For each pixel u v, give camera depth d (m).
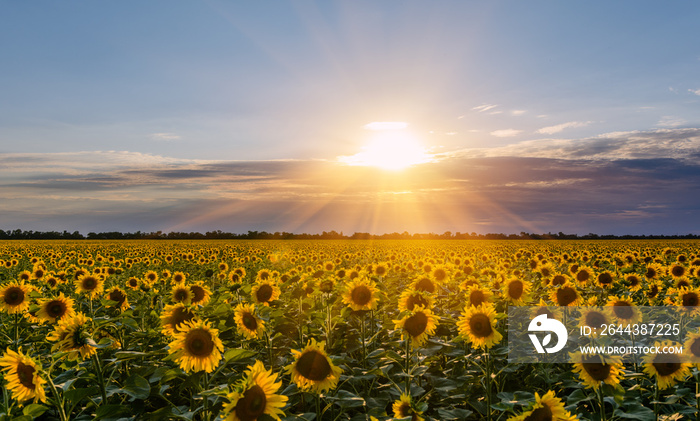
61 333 5.18
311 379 4.71
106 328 6.75
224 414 3.47
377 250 43.09
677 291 10.73
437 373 7.90
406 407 4.52
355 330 8.85
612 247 49.22
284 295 11.88
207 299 9.67
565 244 61.72
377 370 5.88
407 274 17.34
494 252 36.03
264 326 7.15
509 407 4.20
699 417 5.62
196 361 4.79
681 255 23.31
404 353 7.88
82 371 5.82
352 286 8.02
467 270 15.82
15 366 4.58
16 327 8.55
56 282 13.88
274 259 21.98
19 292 8.72
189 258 27.00
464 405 7.14
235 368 7.04
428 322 6.61
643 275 15.19
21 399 4.60
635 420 5.45
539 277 16.50
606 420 5.10
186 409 5.28
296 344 8.07
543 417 3.78
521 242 75.38
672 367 5.38
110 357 5.82
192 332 4.80
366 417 5.18
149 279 13.90
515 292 9.38
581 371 4.91
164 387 5.67
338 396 5.20
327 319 8.23
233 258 26.66
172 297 9.56
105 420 4.53
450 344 7.70
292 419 4.60
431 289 10.45
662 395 6.54
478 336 6.32
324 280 9.91
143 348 7.06
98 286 11.43
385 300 10.49
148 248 44.47
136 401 5.77
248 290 9.14
